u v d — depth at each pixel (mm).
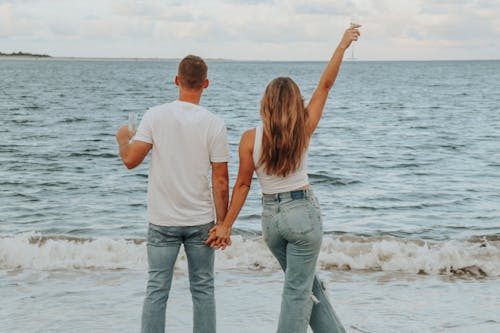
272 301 4891
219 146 3238
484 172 13867
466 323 4355
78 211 9648
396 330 4207
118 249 6438
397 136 21703
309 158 16219
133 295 5023
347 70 156375
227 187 3314
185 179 3199
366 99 44875
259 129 3133
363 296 5078
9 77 84250
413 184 12352
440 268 6039
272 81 3133
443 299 4996
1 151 16797
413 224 8930
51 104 36438
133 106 36188
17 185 11898
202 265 3324
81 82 72250
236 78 95188
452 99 44188
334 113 32469
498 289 5332
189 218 3232
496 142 19688
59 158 15625
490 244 6883
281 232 3139
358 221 9117
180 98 3289
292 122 3033
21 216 9281
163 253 3270
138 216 9305
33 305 4727
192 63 3221
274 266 6090
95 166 14422
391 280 5652
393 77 99875
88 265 6043
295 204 3109
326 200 10773
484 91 55281
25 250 6227
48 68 157125
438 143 19562
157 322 3264
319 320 3379
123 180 12547
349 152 17438
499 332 4164
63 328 4199
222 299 4945
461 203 10461
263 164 3111
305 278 3180
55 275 5676
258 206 10023
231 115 30922
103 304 4766
